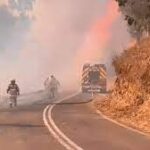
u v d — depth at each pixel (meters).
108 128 25.44
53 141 21.03
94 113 33.16
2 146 19.80
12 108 38.31
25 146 19.77
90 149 19.09
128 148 19.39
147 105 29.97
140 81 32.38
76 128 25.30
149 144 20.44
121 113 31.73
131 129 25.17
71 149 19.06
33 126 26.00
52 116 30.97
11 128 25.17
